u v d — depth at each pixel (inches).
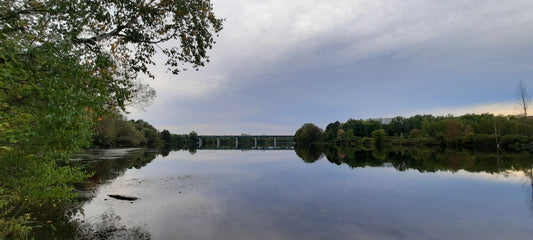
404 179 866.1
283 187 749.9
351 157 1813.5
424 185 762.8
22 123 206.2
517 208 526.6
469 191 680.4
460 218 468.8
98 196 624.1
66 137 207.5
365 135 4633.4
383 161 1457.9
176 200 595.5
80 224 425.7
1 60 206.5
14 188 246.2
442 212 504.1
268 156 2092.8
